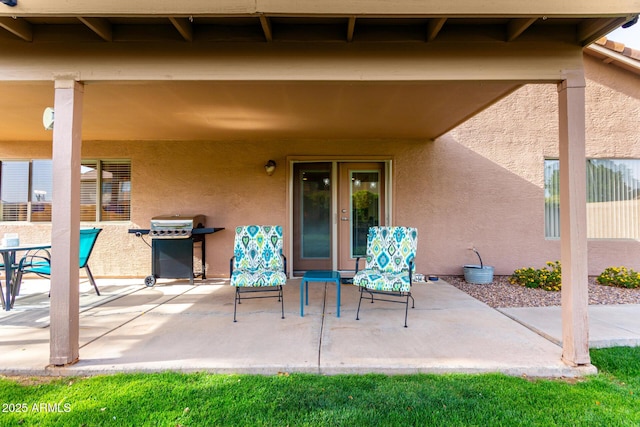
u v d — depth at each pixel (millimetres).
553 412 1969
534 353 2676
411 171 5840
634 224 5934
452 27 2568
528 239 5844
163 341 2939
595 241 5871
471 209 5844
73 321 2549
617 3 2180
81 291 4902
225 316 3664
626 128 5945
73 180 2543
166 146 5840
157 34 2549
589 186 5980
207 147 5848
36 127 4945
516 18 2377
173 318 3594
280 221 5840
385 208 5930
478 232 5844
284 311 3848
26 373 2416
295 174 6020
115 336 3062
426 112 4203
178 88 3375
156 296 4594
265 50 2574
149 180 5824
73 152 2547
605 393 2168
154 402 2066
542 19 2441
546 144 5883
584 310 2494
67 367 2453
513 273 5840
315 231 6023
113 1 2162
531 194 5863
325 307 4008
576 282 2498
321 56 2576
